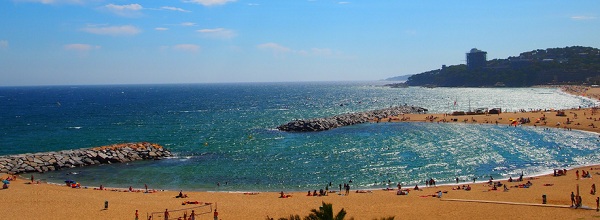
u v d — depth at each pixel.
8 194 49.00
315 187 53.56
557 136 87.94
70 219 39.75
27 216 40.38
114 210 42.97
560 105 166.88
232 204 45.09
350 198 46.59
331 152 74.69
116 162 70.62
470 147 76.81
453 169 60.81
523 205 41.03
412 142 83.19
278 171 61.97
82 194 49.97
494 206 41.22
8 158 66.69
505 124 107.25
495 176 56.69
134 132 107.44
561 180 51.72
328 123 109.00
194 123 126.69
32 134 105.50
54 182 58.59
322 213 21.94
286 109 181.12
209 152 77.88
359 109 178.50
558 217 36.50
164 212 42.16
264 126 116.62
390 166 63.22
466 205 42.06
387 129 103.25
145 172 63.41
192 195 49.66
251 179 57.94
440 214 39.31
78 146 88.06
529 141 82.50
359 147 78.94
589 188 46.69
